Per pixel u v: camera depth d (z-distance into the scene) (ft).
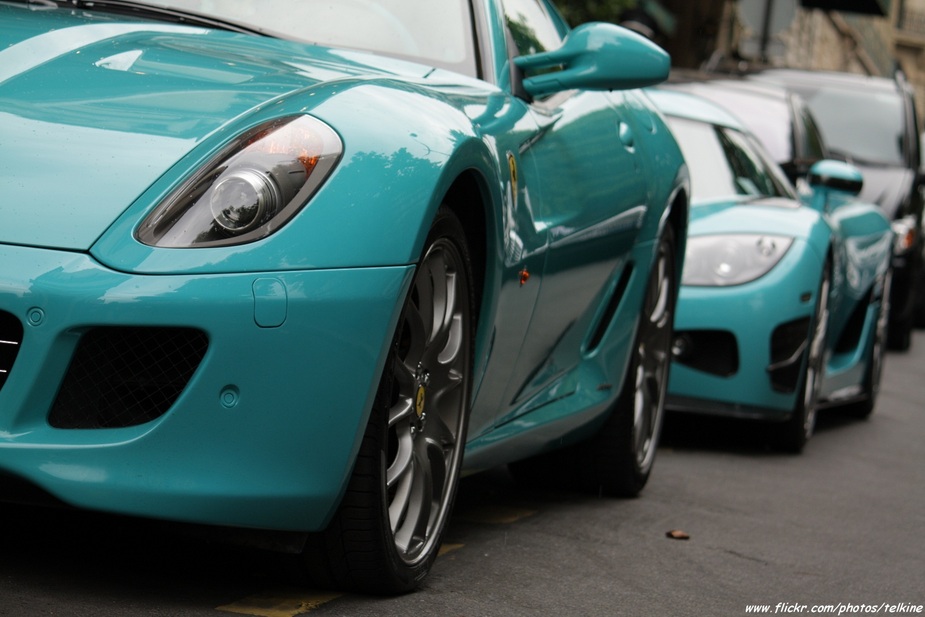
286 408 8.39
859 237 24.66
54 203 8.39
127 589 9.04
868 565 12.89
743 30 69.10
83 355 8.29
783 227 20.12
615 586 10.94
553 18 14.76
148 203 8.43
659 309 15.84
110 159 8.64
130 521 9.16
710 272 19.43
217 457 8.34
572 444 14.80
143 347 8.38
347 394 8.57
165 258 8.23
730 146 22.20
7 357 8.34
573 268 12.46
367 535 9.17
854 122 42.14
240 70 9.87
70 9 11.33
